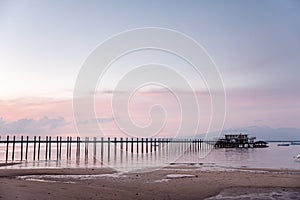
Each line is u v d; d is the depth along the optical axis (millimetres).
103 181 16406
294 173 20828
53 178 17422
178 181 16672
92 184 15203
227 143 77438
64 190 12625
